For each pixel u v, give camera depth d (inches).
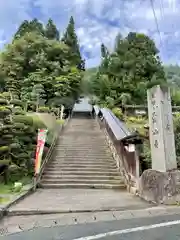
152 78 1044.5
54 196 331.9
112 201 297.4
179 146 323.9
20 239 175.5
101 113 836.0
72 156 516.1
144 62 1109.7
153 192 290.0
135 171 358.6
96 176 433.7
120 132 446.3
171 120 306.5
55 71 1129.4
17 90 975.6
